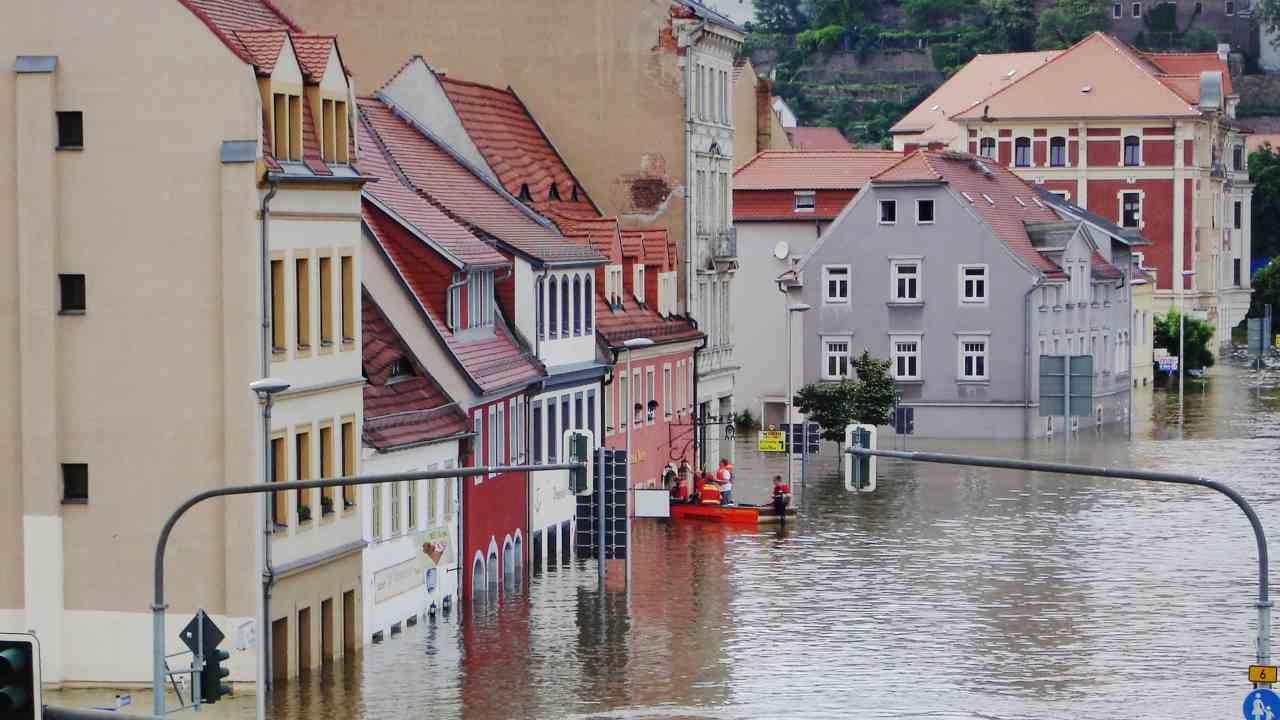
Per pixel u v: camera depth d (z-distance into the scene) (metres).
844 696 112.31
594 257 169.75
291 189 111.75
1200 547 163.75
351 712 106.25
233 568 109.12
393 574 126.12
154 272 109.38
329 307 117.25
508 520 147.50
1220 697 112.38
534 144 194.00
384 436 123.81
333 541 117.19
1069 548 163.25
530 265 153.50
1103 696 112.56
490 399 141.62
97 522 110.25
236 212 108.44
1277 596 141.88
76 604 110.62
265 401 108.25
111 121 109.38
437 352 135.75
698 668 118.62
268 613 109.44
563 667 118.44
